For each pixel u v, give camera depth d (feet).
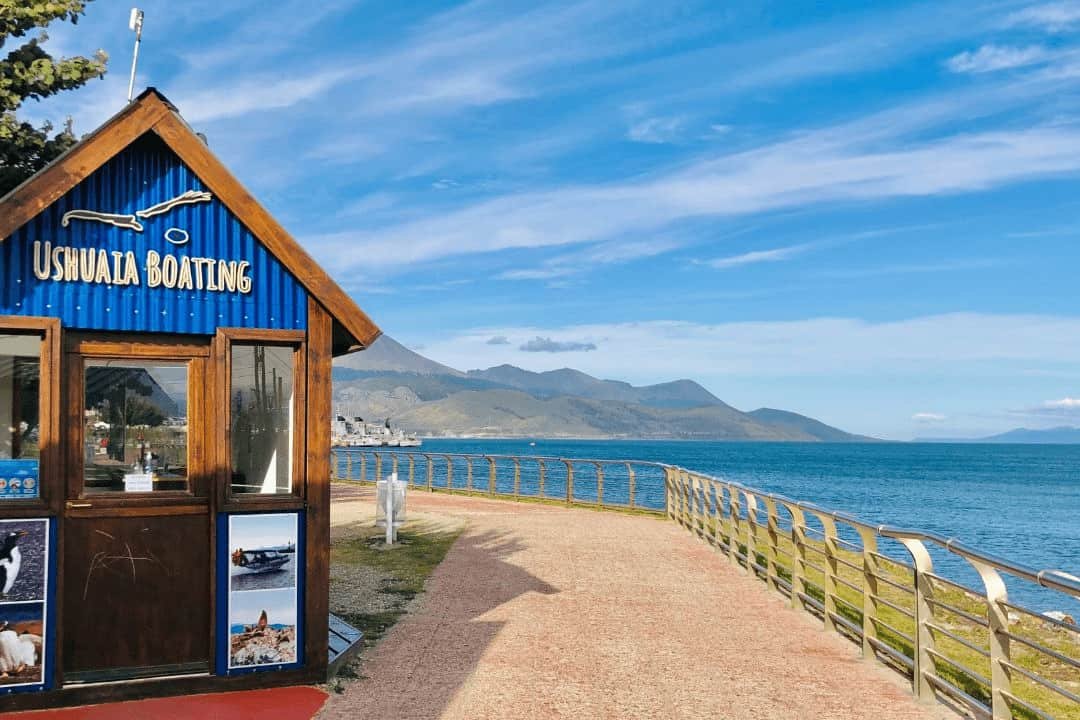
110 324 23.32
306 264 24.94
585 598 36.96
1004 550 112.47
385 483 52.47
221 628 23.94
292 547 24.70
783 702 23.82
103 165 23.40
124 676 23.29
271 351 25.21
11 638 22.09
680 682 25.48
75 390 23.16
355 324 25.35
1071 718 25.58
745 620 33.60
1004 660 20.85
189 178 24.23
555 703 23.45
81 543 23.12
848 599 40.29
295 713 22.33
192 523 24.12
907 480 294.87
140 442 23.82
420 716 22.29
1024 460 588.09
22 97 34.55
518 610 34.45
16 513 22.21
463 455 93.45
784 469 370.32
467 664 26.96
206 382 24.34
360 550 49.67
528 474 217.77
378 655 27.89
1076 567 96.48
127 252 23.58
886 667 27.45
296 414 25.09
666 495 69.21
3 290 22.44
